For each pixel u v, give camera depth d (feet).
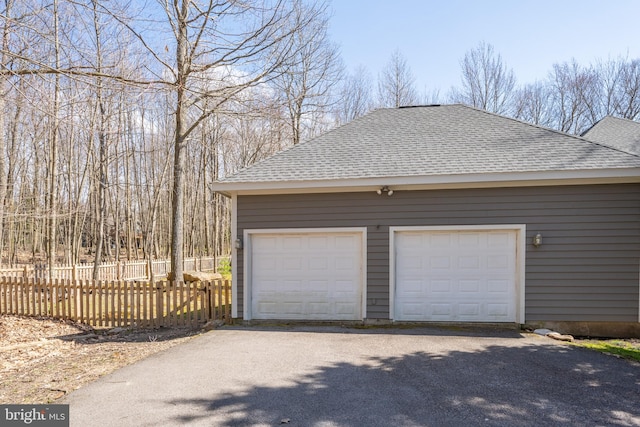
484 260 25.99
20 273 42.60
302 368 17.12
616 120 38.78
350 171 27.07
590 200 24.66
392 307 26.48
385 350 20.04
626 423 11.89
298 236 27.84
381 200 26.86
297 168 28.30
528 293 25.20
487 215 25.73
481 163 25.99
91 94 32.99
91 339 25.41
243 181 27.17
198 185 90.94
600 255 24.53
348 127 34.24
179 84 24.90
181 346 21.24
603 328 24.43
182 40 31.89
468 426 11.69
